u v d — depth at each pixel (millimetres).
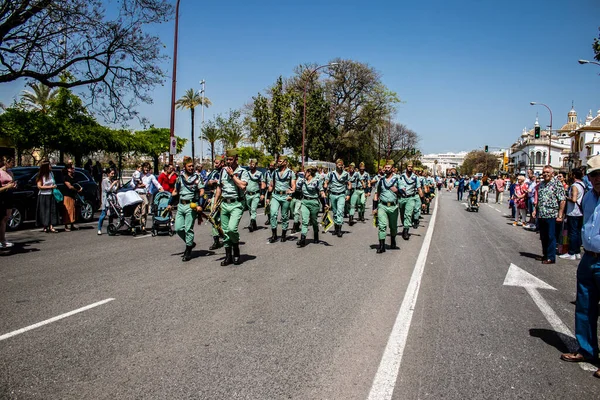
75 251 9336
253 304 5629
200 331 4656
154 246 10055
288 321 5016
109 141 27016
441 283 7008
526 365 4035
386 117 55500
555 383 3693
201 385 3502
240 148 49469
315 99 46156
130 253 9141
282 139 41250
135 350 4148
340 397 3355
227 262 8008
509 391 3529
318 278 7082
